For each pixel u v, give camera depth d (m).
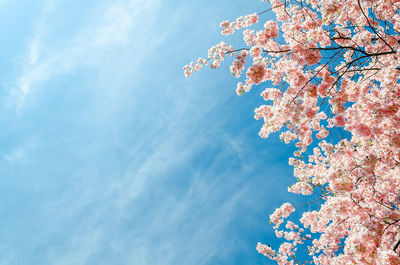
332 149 6.07
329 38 5.45
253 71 5.49
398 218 4.73
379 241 4.16
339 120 5.52
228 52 5.87
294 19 6.09
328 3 5.27
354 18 6.84
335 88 5.55
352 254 4.11
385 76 5.25
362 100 5.86
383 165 5.96
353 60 5.13
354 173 5.76
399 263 3.72
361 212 4.73
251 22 6.32
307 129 5.97
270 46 6.07
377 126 5.32
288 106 5.46
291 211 8.02
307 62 5.07
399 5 6.04
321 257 8.64
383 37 6.08
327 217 6.85
